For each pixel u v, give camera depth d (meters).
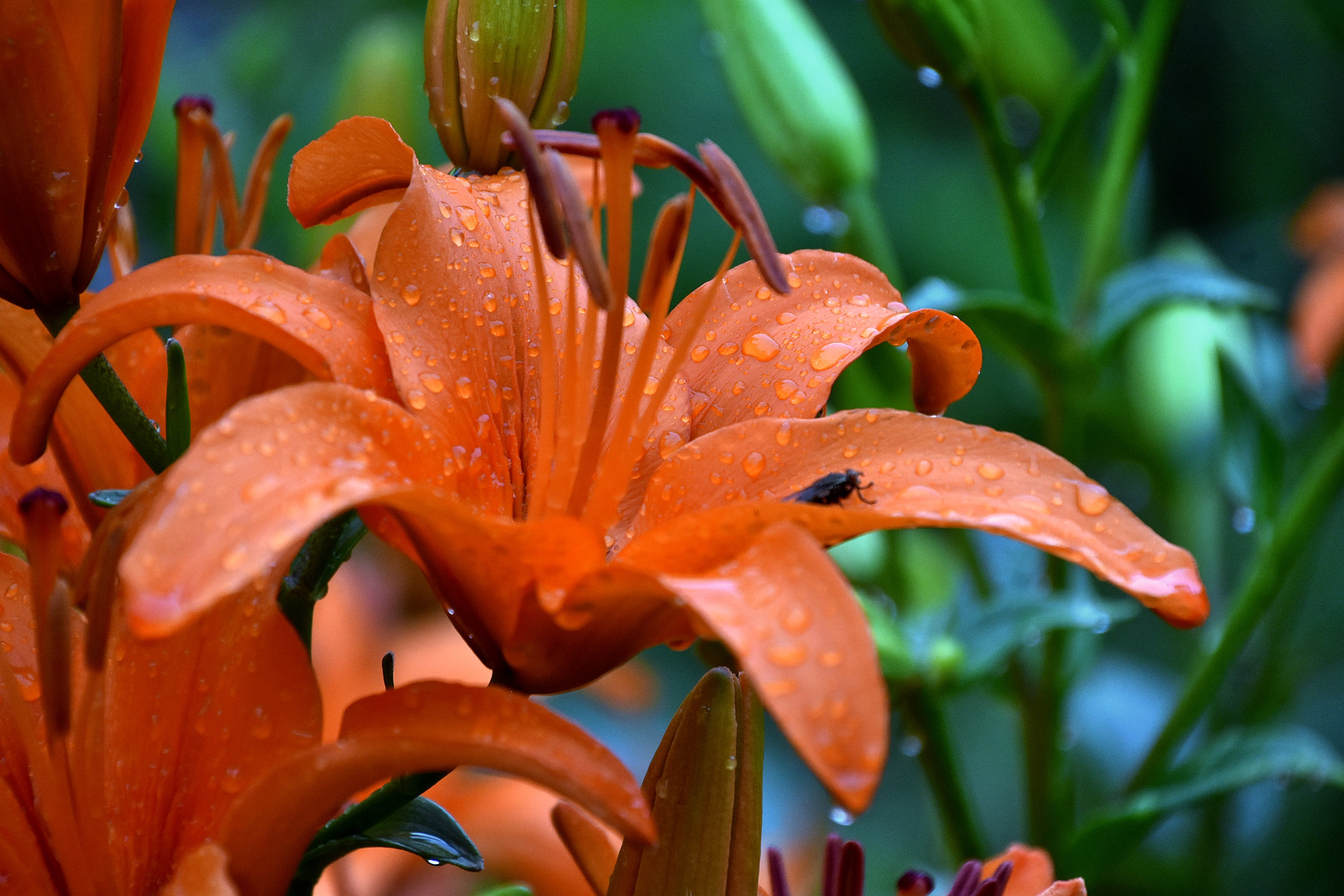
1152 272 0.56
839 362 0.44
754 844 0.43
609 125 0.43
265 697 0.42
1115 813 0.53
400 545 0.42
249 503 0.39
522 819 0.56
